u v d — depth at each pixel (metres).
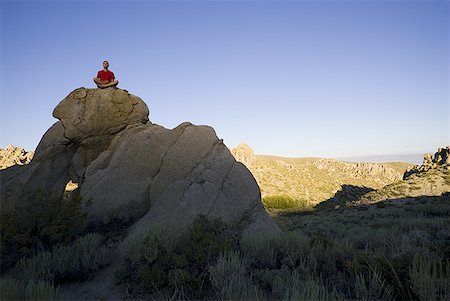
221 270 6.70
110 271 8.37
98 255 8.57
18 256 8.80
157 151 13.82
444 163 67.31
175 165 13.23
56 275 7.82
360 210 36.31
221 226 9.88
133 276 7.59
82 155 13.98
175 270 7.11
